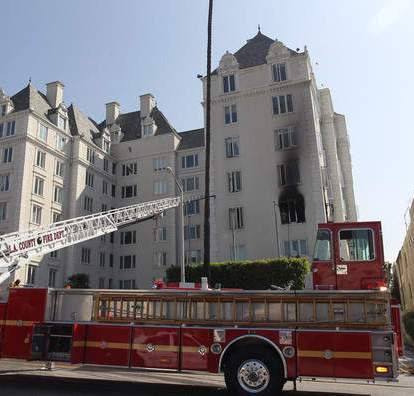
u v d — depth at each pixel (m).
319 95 51.75
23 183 40.31
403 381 12.59
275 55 42.53
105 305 10.12
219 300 9.56
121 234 52.47
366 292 8.98
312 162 38.94
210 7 24.23
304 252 37.16
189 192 50.50
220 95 43.28
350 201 54.62
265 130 41.16
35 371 12.30
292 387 11.02
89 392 9.35
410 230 28.00
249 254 38.59
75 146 48.34
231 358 9.00
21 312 10.33
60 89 49.22
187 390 9.98
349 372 8.55
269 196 39.41
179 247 49.22
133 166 54.34
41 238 19.23
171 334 9.47
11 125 42.59
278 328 9.07
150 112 57.12
